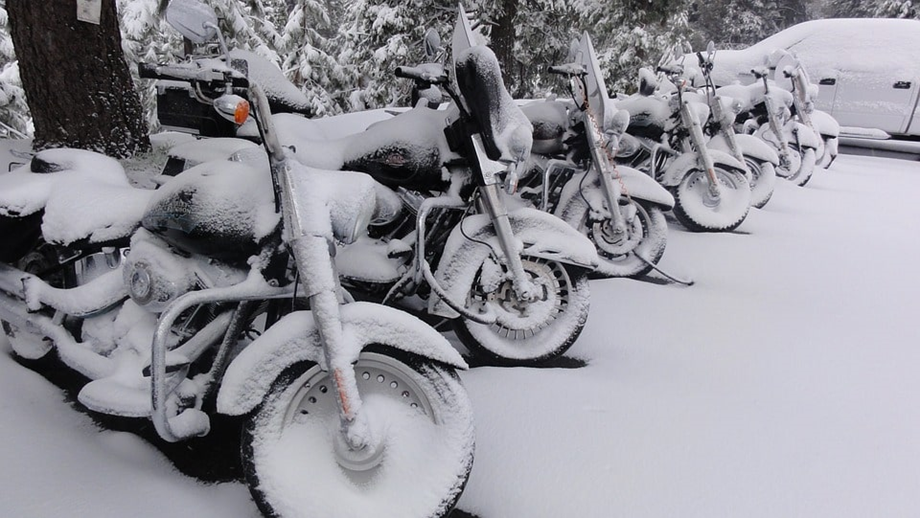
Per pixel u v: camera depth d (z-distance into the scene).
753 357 3.22
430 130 2.95
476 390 2.79
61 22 4.59
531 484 2.17
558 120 3.99
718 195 5.18
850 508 2.10
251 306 2.14
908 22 10.66
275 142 1.89
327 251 1.87
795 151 7.52
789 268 4.63
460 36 2.77
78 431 2.40
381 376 1.94
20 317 2.56
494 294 3.03
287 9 19.34
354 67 16.31
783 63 7.81
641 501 2.10
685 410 2.67
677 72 5.41
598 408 2.66
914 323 3.74
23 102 9.77
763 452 2.39
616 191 3.85
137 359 2.21
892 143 10.38
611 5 14.98
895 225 5.96
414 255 2.91
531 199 4.20
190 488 2.12
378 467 1.89
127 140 5.05
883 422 2.65
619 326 3.56
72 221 2.39
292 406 1.89
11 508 1.88
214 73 1.83
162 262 2.17
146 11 12.74
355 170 3.00
